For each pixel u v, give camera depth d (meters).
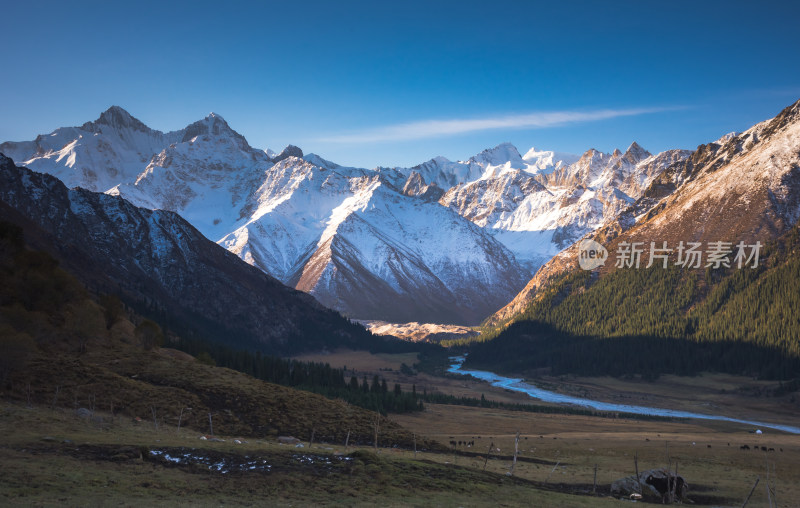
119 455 58.00
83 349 116.88
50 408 81.44
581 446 123.12
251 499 50.62
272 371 198.62
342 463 66.00
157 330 138.50
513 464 85.00
